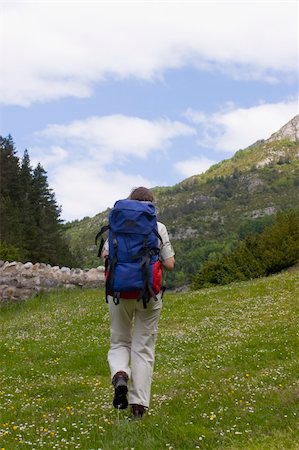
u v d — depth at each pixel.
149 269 6.82
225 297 20.33
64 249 88.19
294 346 11.88
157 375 10.46
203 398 8.00
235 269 34.78
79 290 25.64
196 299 20.47
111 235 6.96
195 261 161.75
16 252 44.09
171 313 18.19
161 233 7.18
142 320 7.18
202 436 6.10
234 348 12.35
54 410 7.97
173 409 7.50
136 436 6.25
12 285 22.75
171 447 5.85
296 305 17.06
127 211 6.93
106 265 7.17
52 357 12.88
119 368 7.01
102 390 9.24
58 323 17.55
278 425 6.36
